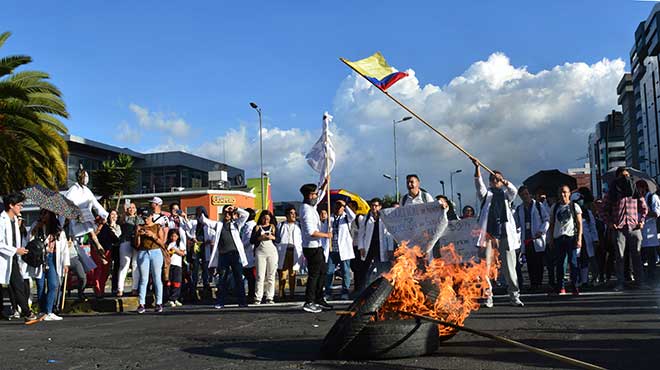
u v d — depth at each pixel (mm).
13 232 10289
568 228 11641
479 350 6016
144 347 6996
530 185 18562
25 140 20766
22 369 5770
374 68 10680
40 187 10719
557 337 6648
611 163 142125
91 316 11352
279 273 14836
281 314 10305
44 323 10102
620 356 5512
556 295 11711
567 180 18391
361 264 13008
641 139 129250
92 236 12891
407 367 5309
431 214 10039
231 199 46344
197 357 6211
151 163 59812
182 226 15117
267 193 53250
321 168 11633
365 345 5645
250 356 6168
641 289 12117
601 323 7609
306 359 5867
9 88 20031
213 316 10414
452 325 5574
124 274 13586
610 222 12352
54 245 10812
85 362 6090
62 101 22203
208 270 16312
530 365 5250
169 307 13078
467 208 15930
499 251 9922
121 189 42656
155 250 11812
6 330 9094
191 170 61469
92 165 54062
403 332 5652
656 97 111812
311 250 10477
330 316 9703
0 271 9945
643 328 7105
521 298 11383
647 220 13711
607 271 15242
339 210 13406
